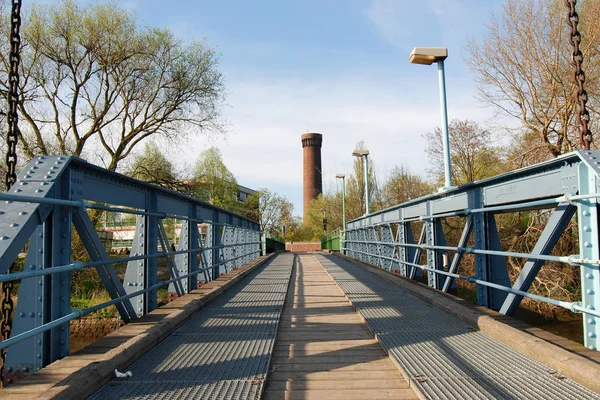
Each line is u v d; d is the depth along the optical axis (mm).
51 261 3512
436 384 2990
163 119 20375
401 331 4625
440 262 7543
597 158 3414
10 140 3459
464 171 18922
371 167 35094
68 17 17281
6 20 15828
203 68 20531
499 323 4336
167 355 3783
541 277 10328
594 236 3500
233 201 48656
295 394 3088
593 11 11633
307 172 66688
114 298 4516
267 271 12641
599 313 3213
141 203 5531
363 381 3330
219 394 2869
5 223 3010
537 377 3086
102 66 18391
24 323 3426
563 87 12531
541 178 4246
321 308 6555
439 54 8234
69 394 2605
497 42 13969
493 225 5531
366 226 15172
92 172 4207
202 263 8664
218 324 5078
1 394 2729
